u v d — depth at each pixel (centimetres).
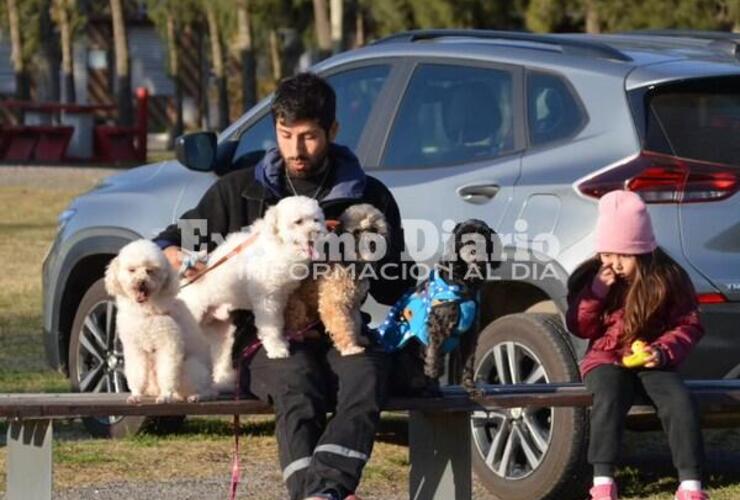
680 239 1107
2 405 871
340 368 905
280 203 899
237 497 1160
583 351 1118
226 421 1470
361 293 912
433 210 1212
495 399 937
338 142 1337
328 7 6225
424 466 1002
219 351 932
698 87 1162
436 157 1246
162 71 11638
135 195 1405
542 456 1127
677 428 964
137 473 1238
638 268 970
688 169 1118
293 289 913
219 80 8950
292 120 943
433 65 1284
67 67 8881
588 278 996
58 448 1330
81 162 5928
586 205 1123
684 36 1338
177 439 1382
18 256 3056
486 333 1174
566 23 3881
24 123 6225
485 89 1239
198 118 10188
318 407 900
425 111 1273
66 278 1455
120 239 1399
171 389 888
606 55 1188
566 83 1184
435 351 897
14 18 8769
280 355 907
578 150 1152
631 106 1138
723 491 1196
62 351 1477
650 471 1286
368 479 1224
